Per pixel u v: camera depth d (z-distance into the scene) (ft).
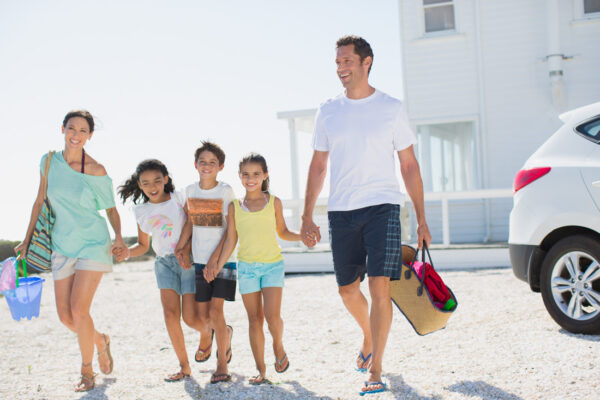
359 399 11.21
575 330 15.33
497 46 40.65
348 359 14.75
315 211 48.78
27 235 13.98
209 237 13.80
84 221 13.48
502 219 40.19
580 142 16.25
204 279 13.85
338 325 18.97
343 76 13.02
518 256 16.87
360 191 12.63
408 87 41.88
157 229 14.05
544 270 16.12
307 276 32.91
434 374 12.59
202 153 13.76
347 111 13.01
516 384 11.43
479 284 24.99
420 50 41.68
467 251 31.91
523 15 40.24
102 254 13.51
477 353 14.07
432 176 41.57
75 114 13.56
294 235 13.73
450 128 41.88
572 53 39.78
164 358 16.08
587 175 15.65
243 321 20.99
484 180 40.50
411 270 12.88
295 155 40.93
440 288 12.93
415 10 41.88
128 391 12.73
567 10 39.81
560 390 10.86
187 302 14.02
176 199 14.42
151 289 31.76
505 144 40.42
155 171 14.07
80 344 13.14
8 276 13.28
